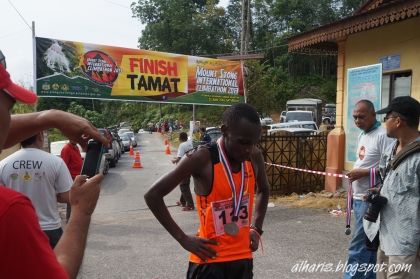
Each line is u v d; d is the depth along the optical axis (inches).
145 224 291.9
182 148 358.3
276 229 257.9
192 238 92.2
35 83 432.8
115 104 2374.5
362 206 152.5
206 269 93.0
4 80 42.3
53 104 1213.1
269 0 2812.5
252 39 2652.6
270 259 201.9
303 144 395.2
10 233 38.4
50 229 139.8
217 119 1478.8
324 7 2679.6
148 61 488.7
